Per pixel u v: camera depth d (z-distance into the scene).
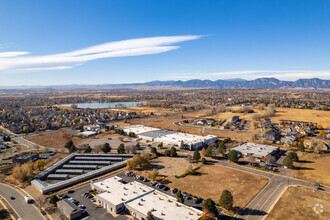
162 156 142.88
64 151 158.00
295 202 81.75
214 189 94.12
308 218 71.81
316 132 199.62
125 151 152.12
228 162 128.62
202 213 71.50
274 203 81.56
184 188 95.75
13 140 192.75
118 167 122.56
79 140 191.38
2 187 100.38
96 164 127.75
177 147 164.38
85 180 106.12
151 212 72.56
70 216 73.12
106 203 80.56
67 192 93.75
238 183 99.56
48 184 102.62
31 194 92.69
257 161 128.50
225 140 172.75
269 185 96.56
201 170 116.62
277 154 143.00
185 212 73.31
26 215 77.12
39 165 118.81
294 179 102.25
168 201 80.75
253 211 76.62
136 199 82.00
